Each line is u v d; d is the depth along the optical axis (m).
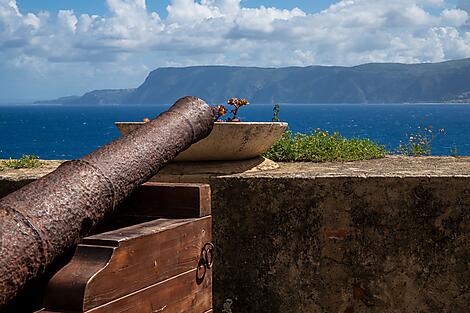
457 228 5.32
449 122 117.31
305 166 6.80
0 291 2.78
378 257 5.39
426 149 8.95
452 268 5.34
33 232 2.96
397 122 117.44
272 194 5.51
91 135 80.94
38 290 3.09
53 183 3.24
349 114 192.00
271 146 7.14
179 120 4.21
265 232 5.54
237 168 5.94
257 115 186.75
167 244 3.49
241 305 5.62
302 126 97.38
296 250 5.50
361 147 8.11
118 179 3.56
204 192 3.89
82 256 3.10
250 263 5.59
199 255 3.82
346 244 5.42
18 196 3.09
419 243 5.36
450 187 5.32
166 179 5.73
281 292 5.54
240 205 5.58
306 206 5.46
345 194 5.40
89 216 3.31
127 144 3.77
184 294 3.66
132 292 3.22
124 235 3.25
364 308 5.44
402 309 5.40
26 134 83.38
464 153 42.03
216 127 5.69
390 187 5.36
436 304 5.38
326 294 5.47
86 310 2.92
